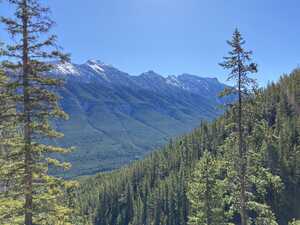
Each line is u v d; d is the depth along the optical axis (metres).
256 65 25.61
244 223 25.88
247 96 25.81
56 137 18.80
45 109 18.42
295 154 90.19
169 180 131.62
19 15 18.16
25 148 18.03
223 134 139.25
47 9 18.56
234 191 26.66
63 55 18.81
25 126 18.22
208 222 36.53
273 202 82.06
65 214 19.17
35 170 18.28
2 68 18.23
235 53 25.55
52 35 18.64
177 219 116.62
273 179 25.84
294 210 82.38
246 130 26.14
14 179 18.34
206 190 36.84
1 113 18.22
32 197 18.55
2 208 18.36
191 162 140.75
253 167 25.95
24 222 18.98
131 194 148.88
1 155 18.42
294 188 85.38
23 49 18.34
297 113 124.50
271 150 86.69
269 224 25.91
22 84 18.25
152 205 131.75
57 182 18.45
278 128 108.81
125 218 145.50
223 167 27.38
